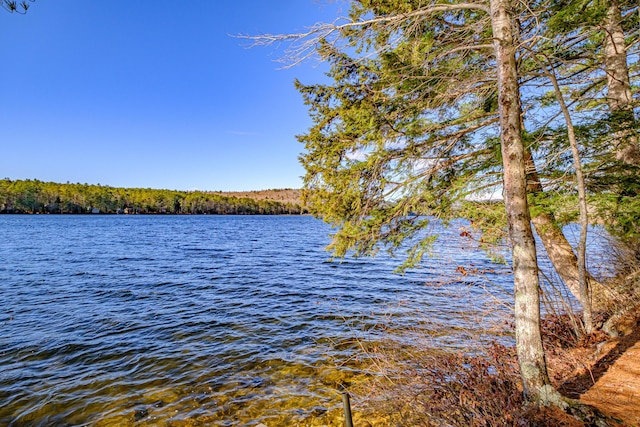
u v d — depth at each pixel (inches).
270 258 892.6
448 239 245.4
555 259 269.0
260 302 445.4
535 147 225.3
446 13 225.0
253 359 271.9
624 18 228.5
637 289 240.8
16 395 221.1
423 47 206.5
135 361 270.5
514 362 182.2
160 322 365.1
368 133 222.2
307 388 227.0
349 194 225.3
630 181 196.1
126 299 462.9
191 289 525.0
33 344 304.2
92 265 746.2
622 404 132.3
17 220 2844.5
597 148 206.7
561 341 222.1
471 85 219.3
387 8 193.2
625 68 236.4
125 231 1863.9
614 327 211.2
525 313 129.7
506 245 225.6
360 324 346.6
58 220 2970.0
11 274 628.1
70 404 211.2
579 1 169.6
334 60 218.1
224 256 930.1
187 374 248.5
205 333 331.6
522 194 131.9
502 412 129.0
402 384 172.7
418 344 217.2
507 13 138.9
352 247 237.1
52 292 499.5
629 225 193.8
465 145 253.4
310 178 244.8
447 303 362.9
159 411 203.9
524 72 195.5
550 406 122.1
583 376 166.1
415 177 238.4
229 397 217.9
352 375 241.1
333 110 232.7
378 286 530.6
